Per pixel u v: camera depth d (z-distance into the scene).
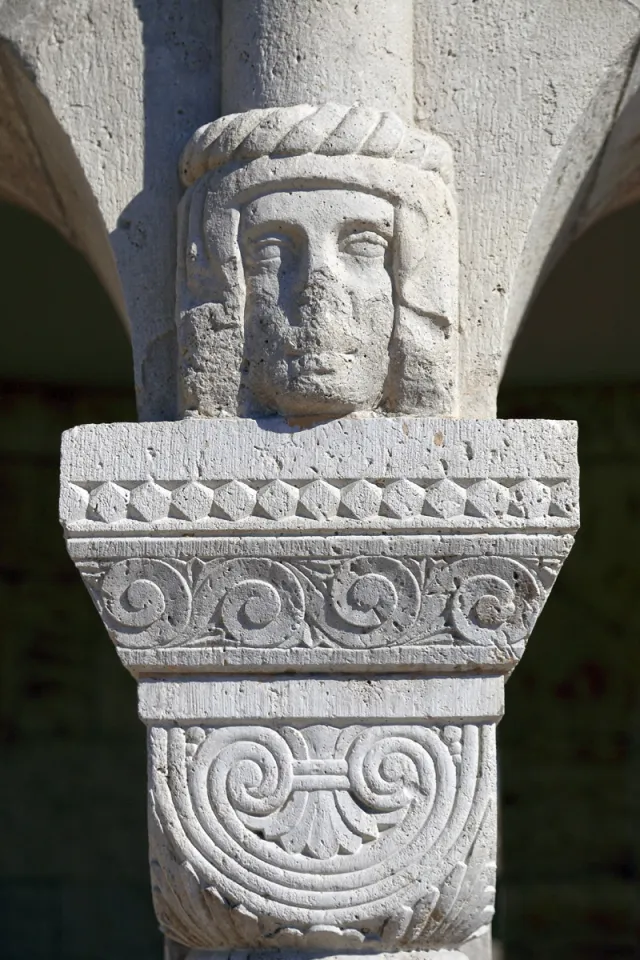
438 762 2.29
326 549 2.26
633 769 4.88
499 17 2.49
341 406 2.28
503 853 4.87
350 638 2.27
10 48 2.48
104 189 2.47
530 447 2.26
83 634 4.89
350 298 2.27
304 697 2.29
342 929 2.28
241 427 2.27
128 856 4.85
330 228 2.26
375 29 2.41
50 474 4.89
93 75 2.49
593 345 4.57
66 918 4.81
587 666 4.93
